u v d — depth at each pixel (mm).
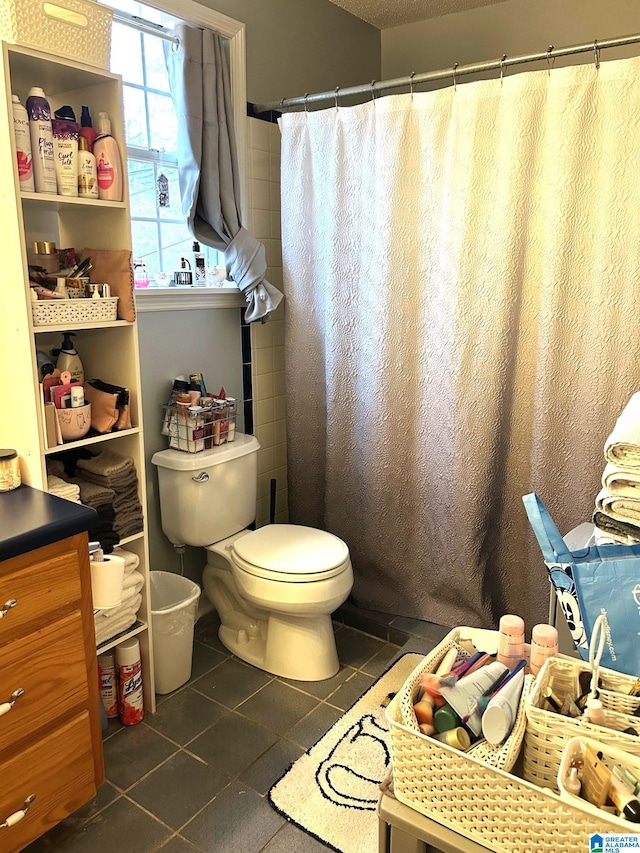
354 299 2451
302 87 2760
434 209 2205
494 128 2039
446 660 1158
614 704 1062
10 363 1640
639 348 1944
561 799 881
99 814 1689
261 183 2592
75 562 1490
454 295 2176
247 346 2662
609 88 1855
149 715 2066
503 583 2422
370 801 1722
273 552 2199
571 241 1981
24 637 1399
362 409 2494
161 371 2324
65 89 1813
